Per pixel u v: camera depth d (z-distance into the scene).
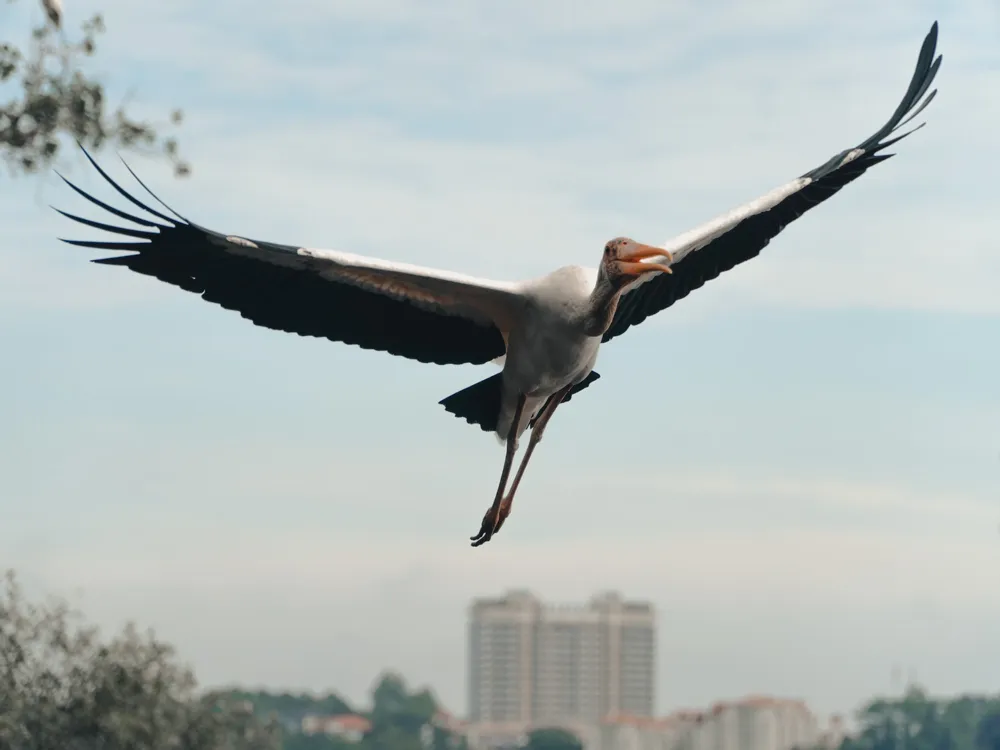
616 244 10.20
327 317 10.48
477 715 143.38
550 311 10.34
